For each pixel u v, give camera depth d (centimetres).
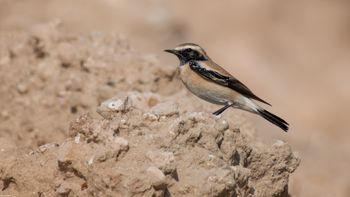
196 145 988
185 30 3234
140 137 973
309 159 2044
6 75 1695
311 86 3466
